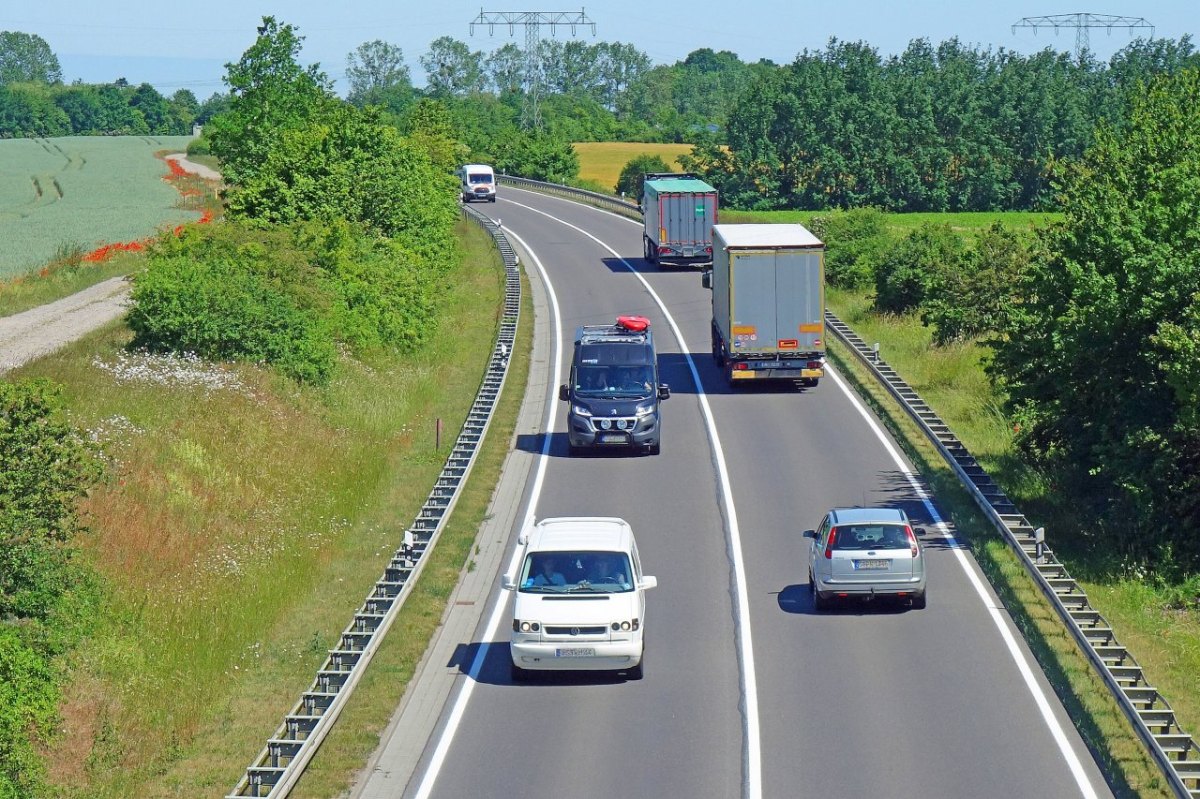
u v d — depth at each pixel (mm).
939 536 31219
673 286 70062
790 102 142750
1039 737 19984
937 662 23328
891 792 18047
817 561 26141
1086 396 33344
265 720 21531
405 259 56562
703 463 38375
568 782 18609
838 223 74125
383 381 46438
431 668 23578
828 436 41188
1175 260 30719
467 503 34188
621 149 193250
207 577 27641
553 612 22250
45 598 22750
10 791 18312
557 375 51156
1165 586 28531
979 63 170625
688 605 26750
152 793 19047
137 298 41281
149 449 32531
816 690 22094
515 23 183750
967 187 143375
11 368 37625
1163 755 17844
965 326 53469
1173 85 39406
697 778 18656
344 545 31250
